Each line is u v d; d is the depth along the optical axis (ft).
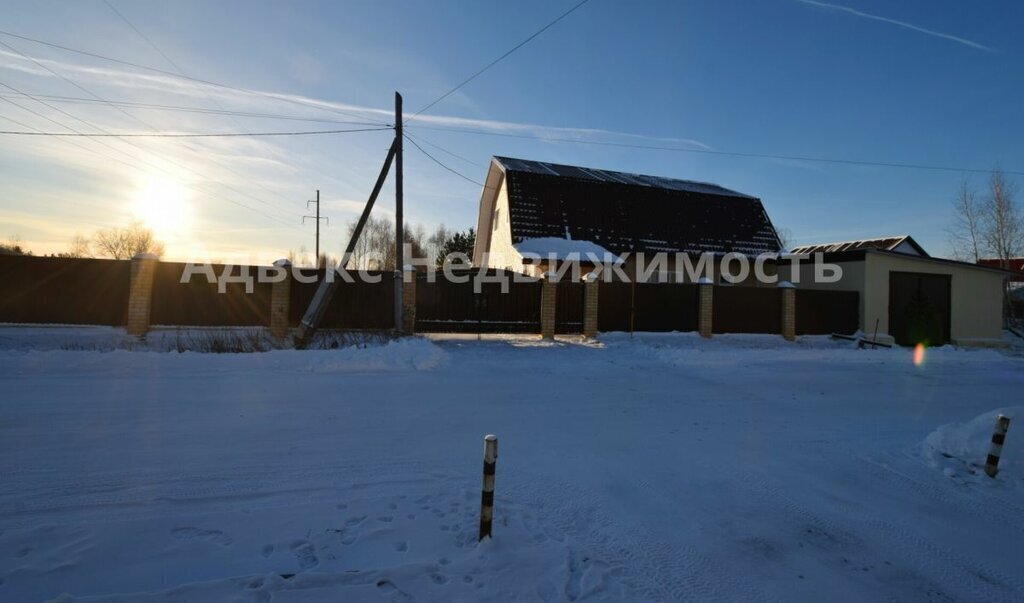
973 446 20.62
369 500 14.80
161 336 43.55
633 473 18.24
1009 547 14.55
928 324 68.54
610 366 40.45
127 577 10.59
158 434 19.71
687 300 60.49
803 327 65.36
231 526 12.93
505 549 12.37
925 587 12.46
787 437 23.43
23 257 44.50
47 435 19.10
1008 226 100.73
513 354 43.24
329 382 30.14
